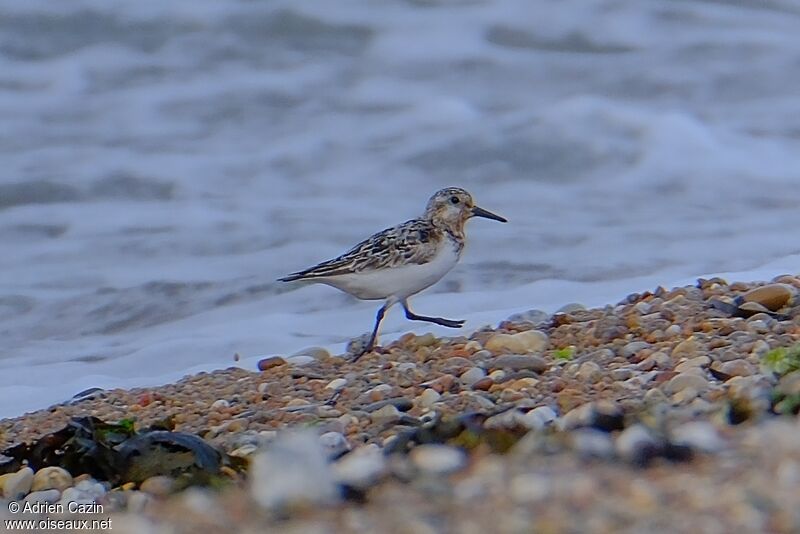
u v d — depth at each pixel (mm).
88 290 15586
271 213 18188
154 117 22562
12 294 15477
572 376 9062
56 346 13844
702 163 19594
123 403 10078
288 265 16109
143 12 25547
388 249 10617
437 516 5789
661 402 7918
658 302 10844
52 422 9703
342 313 13758
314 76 23734
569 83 23469
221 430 8758
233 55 24578
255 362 11891
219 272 15945
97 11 25562
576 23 25141
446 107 22172
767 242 15703
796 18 25406
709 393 8055
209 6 25656
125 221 18094
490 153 20406
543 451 6680
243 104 22875
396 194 19359
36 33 25328
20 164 20375
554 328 10562
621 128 20438
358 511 6012
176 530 6055
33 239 17766
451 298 13844
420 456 6695
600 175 19672
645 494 5781
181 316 14688
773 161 19625
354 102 22719
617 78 23344
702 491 5777
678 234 16375
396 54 24438
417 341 10719
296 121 22234
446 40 24766
